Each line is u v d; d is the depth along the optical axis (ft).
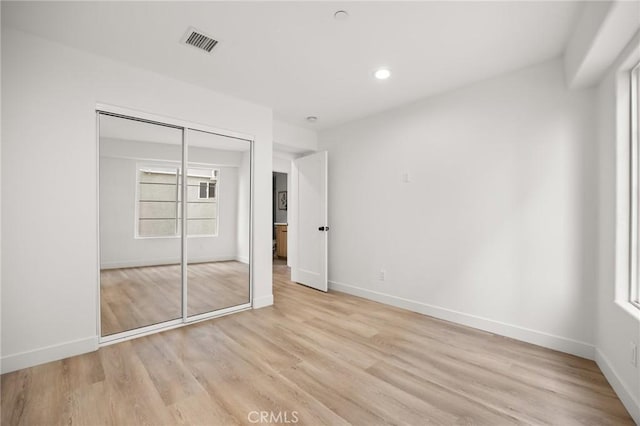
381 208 12.10
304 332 8.99
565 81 7.59
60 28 6.57
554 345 7.80
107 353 7.52
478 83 9.25
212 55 7.77
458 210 9.72
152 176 9.14
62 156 7.18
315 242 14.40
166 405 5.50
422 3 5.75
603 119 6.73
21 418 5.09
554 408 5.47
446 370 6.80
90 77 7.61
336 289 14.02
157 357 7.34
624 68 5.89
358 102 11.00
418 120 10.84
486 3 5.74
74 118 7.36
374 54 7.68
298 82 9.36
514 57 7.79
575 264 7.50
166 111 8.97
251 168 11.12
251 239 11.21
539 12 5.99
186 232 9.74
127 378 6.37
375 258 12.31
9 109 6.51
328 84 9.51
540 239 8.05
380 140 12.13
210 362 7.11
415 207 10.92
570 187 7.57
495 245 8.89
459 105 9.71
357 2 5.74
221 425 5.00
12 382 6.13
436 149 10.30
